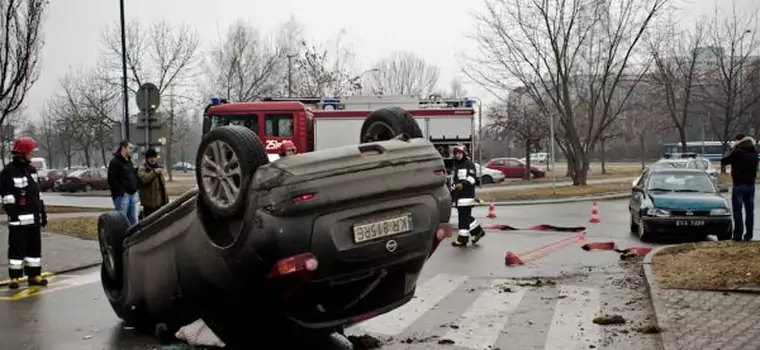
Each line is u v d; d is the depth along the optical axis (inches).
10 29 884.0
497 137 2043.6
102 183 1809.8
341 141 899.4
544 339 269.3
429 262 458.6
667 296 327.0
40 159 2384.4
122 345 269.3
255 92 1565.0
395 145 228.8
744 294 327.9
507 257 450.6
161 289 259.0
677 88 1797.5
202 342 264.2
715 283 347.6
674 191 594.9
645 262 418.9
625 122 2819.9
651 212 555.8
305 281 211.3
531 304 330.6
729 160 492.4
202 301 246.1
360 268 218.8
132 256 276.1
